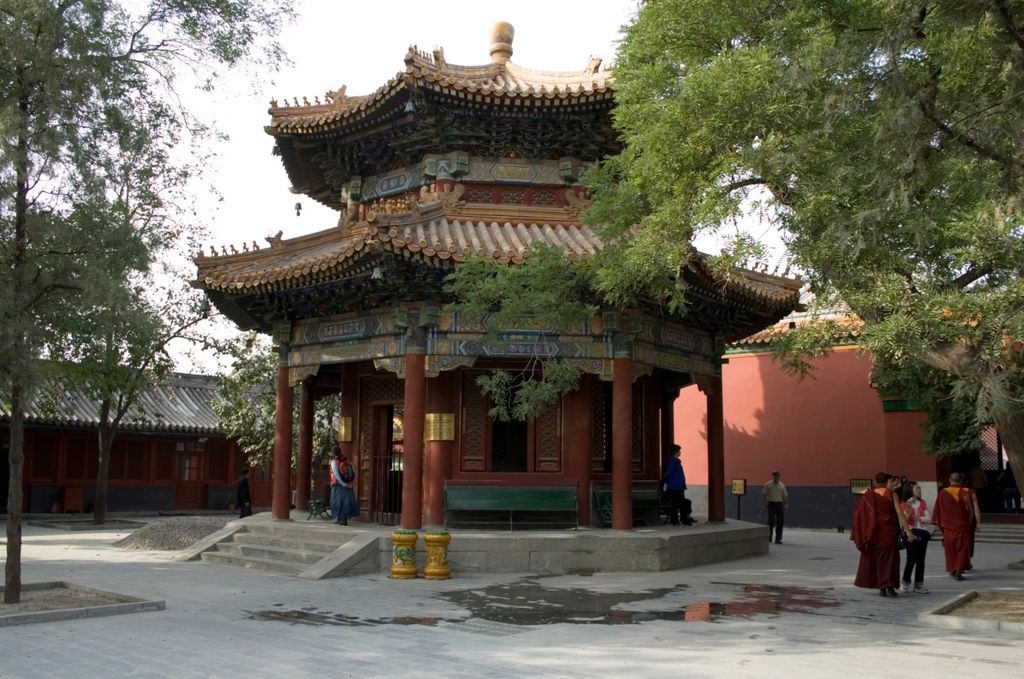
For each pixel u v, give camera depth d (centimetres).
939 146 1330
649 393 2541
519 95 2167
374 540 1964
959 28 1246
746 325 2662
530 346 2120
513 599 1577
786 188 1434
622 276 1631
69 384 3192
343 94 2547
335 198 2848
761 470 3691
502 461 2261
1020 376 1412
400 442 2406
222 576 1891
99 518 3719
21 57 1364
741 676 1002
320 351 2312
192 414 4972
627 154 1652
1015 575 2047
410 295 2086
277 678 975
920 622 1378
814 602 1579
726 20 1508
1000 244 1207
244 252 2305
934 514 2002
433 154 2319
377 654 1102
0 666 1020
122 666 1024
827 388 3575
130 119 1459
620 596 1625
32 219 1395
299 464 2731
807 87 1317
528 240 2159
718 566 2167
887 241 1341
